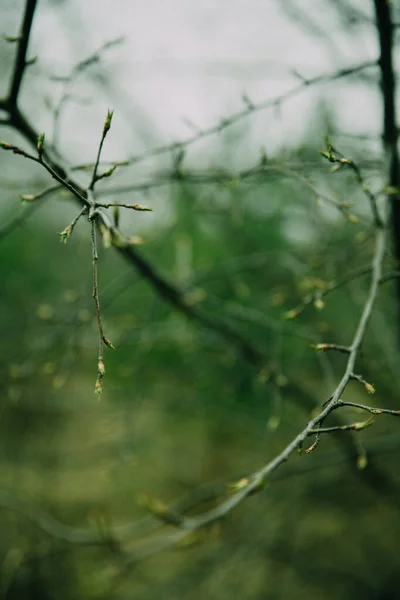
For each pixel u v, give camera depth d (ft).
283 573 12.89
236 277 11.61
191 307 8.91
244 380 11.59
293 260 9.16
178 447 16.58
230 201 9.64
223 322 9.12
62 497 14.85
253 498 12.42
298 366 11.28
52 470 15.05
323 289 6.31
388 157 6.40
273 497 11.41
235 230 12.07
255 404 11.45
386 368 9.84
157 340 11.00
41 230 15.29
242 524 11.75
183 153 6.89
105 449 15.06
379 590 12.35
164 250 11.55
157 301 9.91
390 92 6.29
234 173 7.48
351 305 11.35
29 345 9.75
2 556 12.39
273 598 12.24
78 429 15.97
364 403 11.25
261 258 9.75
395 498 11.87
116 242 4.32
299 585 12.61
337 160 4.81
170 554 13.14
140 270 8.34
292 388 9.55
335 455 10.30
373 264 5.49
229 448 16.19
